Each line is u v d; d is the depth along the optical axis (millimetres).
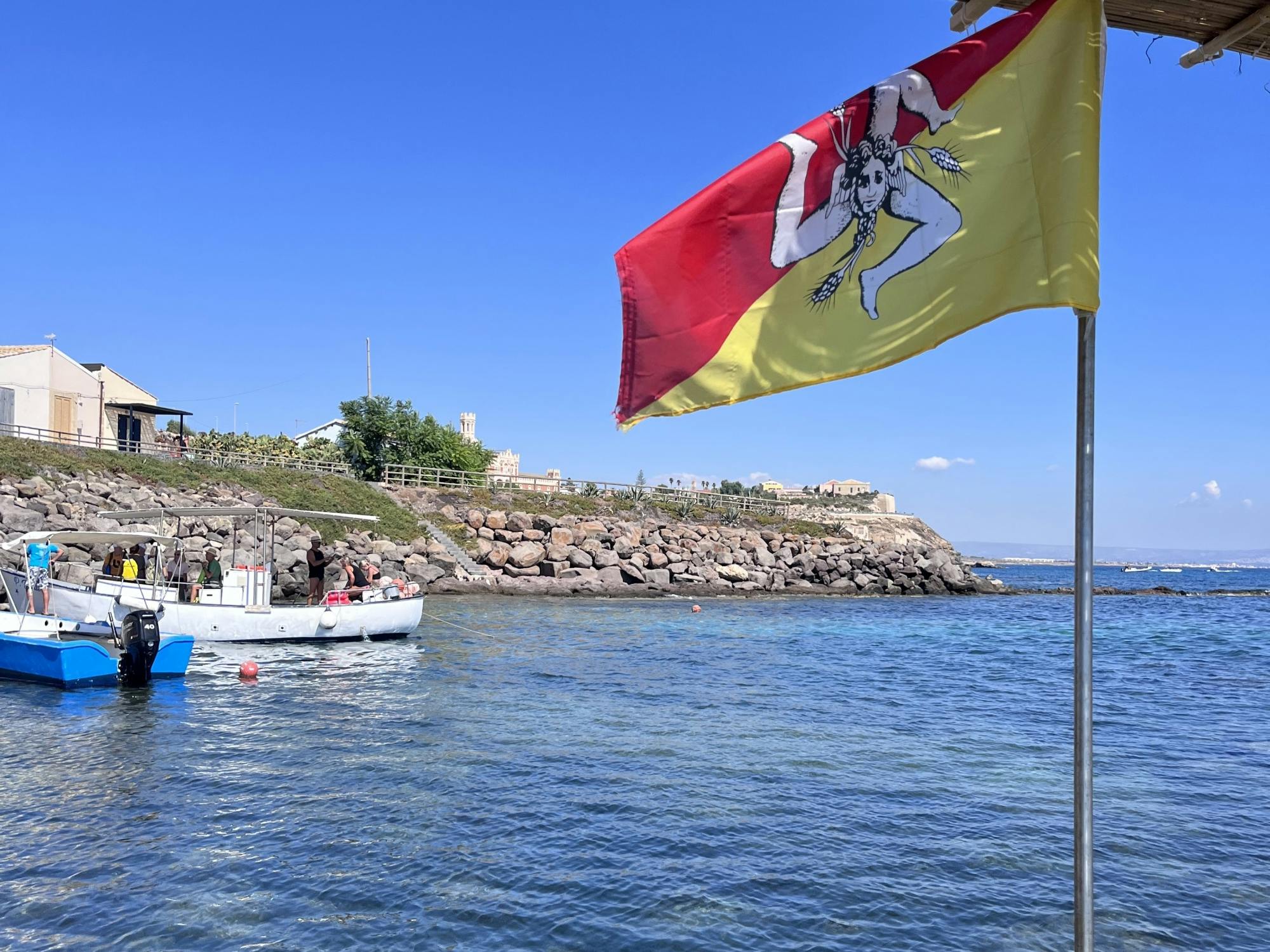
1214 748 14109
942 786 11492
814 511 73438
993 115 3521
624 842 9180
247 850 8812
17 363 44438
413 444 61062
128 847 8859
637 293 4016
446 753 12742
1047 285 3338
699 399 3918
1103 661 26188
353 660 22391
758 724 15195
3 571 22656
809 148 3818
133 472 42062
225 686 18500
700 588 49562
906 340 3605
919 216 3613
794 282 3816
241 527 38625
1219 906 7840
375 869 8367
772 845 9148
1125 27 3959
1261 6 3771
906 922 7434
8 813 9891
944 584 62062
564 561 47875
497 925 7250
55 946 6801
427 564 43531
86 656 18031
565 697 17500
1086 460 3334
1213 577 171875
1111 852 9141
